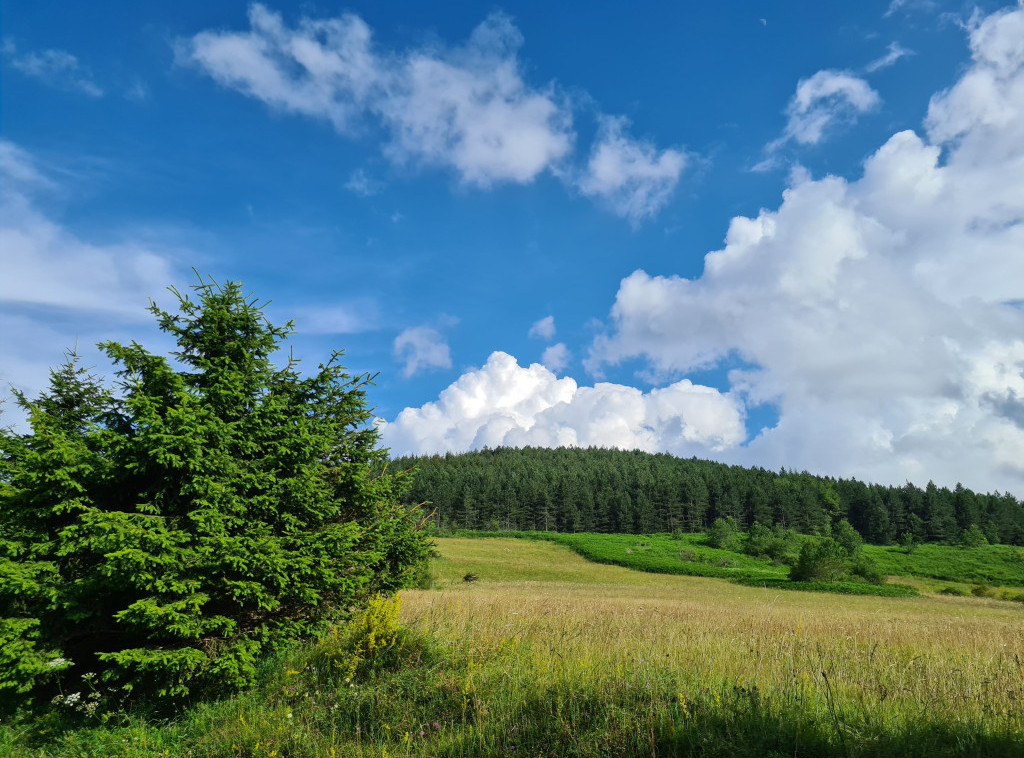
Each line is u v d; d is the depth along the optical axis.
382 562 10.73
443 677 6.66
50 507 7.74
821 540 56.81
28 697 7.53
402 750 5.32
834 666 7.16
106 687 7.74
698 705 5.35
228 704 7.13
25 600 7.68
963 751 4.41
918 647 9.96
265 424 9.05
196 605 7.38
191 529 7.91
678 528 123.62
